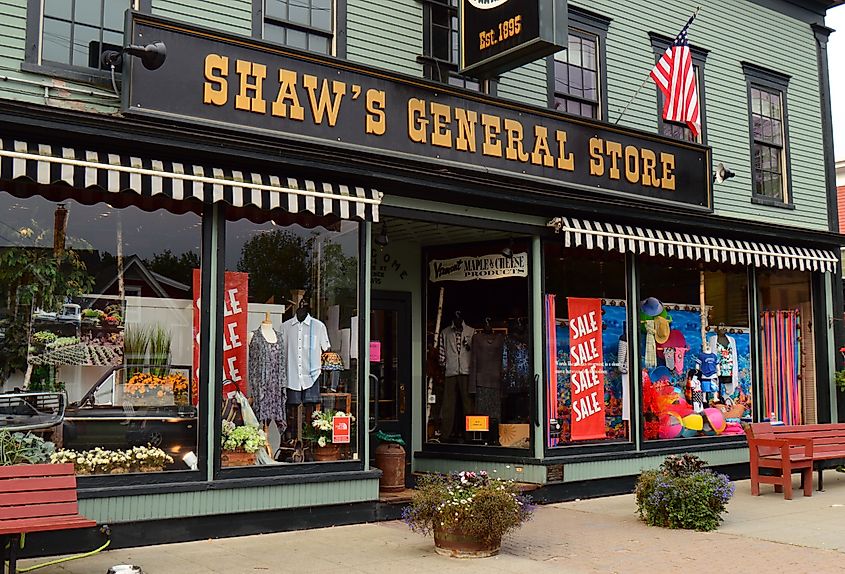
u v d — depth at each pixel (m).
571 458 10.88
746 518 9.54
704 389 12.94
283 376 8.80
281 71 8.67
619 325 11.84
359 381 9.19
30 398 7.60
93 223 8.04
